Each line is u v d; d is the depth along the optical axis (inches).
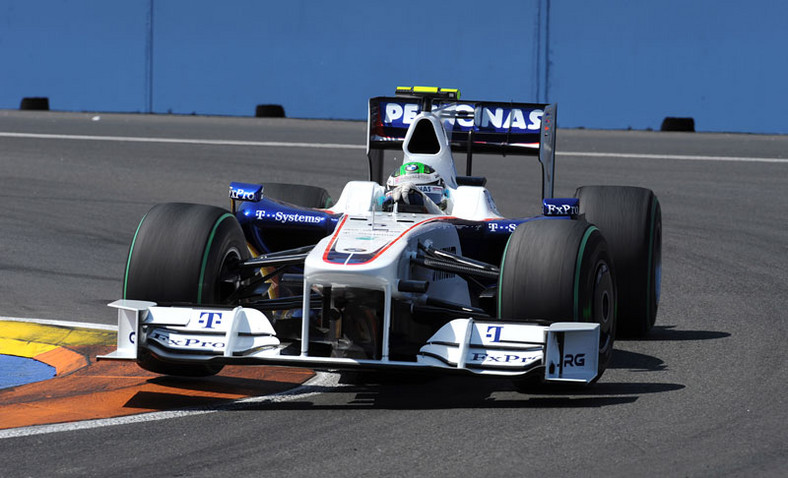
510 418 800.3
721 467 688.4
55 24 3634.4
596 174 2383.1
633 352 1043.9
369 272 801.6
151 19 3587.6
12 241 1646.2
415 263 863.7
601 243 882.8
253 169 2393.0
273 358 797.2
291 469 687.7
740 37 3213.6
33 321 1149.7
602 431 765.3
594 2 3304.6
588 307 847.7
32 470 684.1
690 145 2883.9
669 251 1637.6
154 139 2849.4
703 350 1048.8
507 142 1253.1
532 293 839.7
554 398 861.2
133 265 880.3
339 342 838.5
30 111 3590.1
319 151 2672.2
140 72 3612.2
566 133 3189.0
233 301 941.8
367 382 923.4
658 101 3294.8
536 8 3336.6
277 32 3518.7
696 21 3240.7
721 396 864.3
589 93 3336.6
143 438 753.6
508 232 997.8
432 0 3403.1
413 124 1095.6
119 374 948.0
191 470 685.9
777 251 1642.5
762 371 956.6
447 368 788.0
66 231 1738.4
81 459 706.8
